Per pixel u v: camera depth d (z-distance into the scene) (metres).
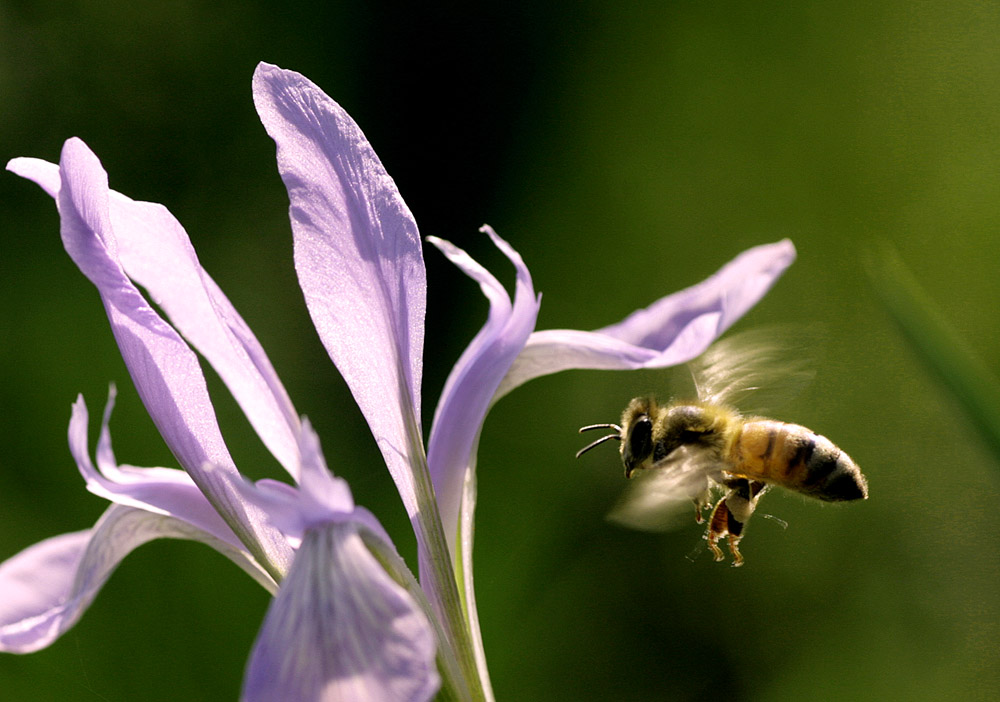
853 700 0.34
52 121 0.39
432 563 0.23
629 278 0.41
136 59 0.40
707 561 0.35
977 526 0.37
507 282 0.41
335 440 0.36
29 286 0.35
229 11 0.41
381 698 0.22
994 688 0.34
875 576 0.36
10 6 0.39
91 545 0.23
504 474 0.35
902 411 0.39
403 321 0.23
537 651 0.33
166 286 0.23
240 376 0.23
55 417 0.33
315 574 0.22
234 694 0.30
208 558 0.30
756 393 0.25
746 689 0.34
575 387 0.35
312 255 0.23
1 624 0.24
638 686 0.33
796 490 0.24
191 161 0.40
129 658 0.30
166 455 0.33
